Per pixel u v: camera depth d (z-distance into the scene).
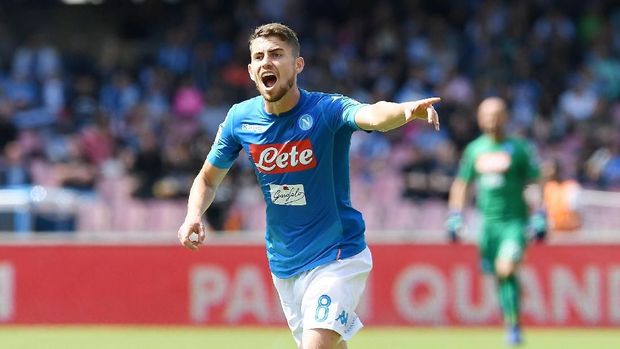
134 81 71.62
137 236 45.72
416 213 58.97
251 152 20.31
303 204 20.14
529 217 39.06
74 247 44.00
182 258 43.81
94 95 69.94
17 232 51.56
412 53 72.75
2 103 67.38
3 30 75.75
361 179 60.44
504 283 37.38
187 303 43.69
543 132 67.19
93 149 63.78
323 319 19.70
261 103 20.31
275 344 38.19
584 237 45.62
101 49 75.81
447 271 43.31
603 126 68.81
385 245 43.53
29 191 52.75
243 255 43.62
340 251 20.17
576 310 43.12
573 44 75.00
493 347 37.41
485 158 38.00
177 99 68.31
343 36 73.81
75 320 43.81
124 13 76.31
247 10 75.19
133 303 43.81
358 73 71.62
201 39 73.00
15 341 39.38
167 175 60.41
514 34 74.31
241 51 72.31
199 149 61.53
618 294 42.97
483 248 38.34
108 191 58.91
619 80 72.31
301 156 19.86
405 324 43.34
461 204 39.19
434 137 65.06
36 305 43.84
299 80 71.19
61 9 76.56
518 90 70.88
